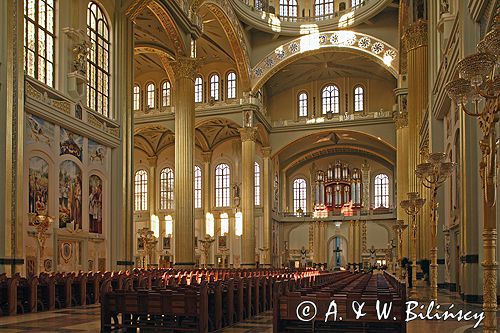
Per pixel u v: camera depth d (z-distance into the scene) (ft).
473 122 44.98
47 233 57.57
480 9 40.68
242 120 137.39
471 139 44.96
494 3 37.29
